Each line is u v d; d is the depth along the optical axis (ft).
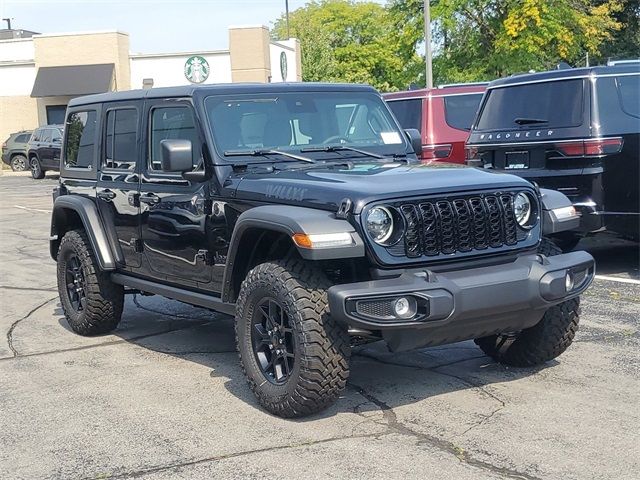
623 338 21.35
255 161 18.78
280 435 15.62
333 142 20.07
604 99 26.81
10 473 14.55
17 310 28.32
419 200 15.66
